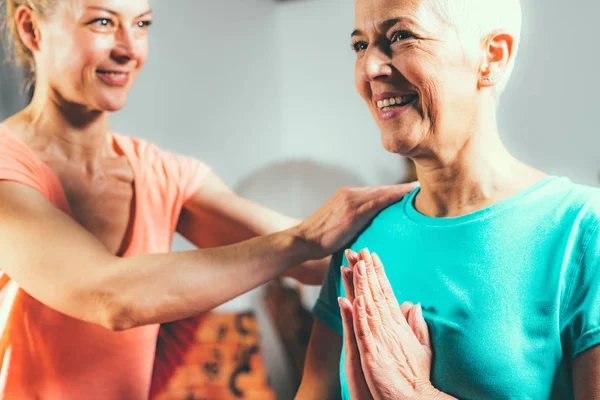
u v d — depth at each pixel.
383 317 0.99
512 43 0.98
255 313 1.70
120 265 1.34
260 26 1.78
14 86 1.41
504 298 0.94
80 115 1.45
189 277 1.32
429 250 1.04
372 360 0.96
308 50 1.85
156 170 1.56
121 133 1.53
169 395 1.58
